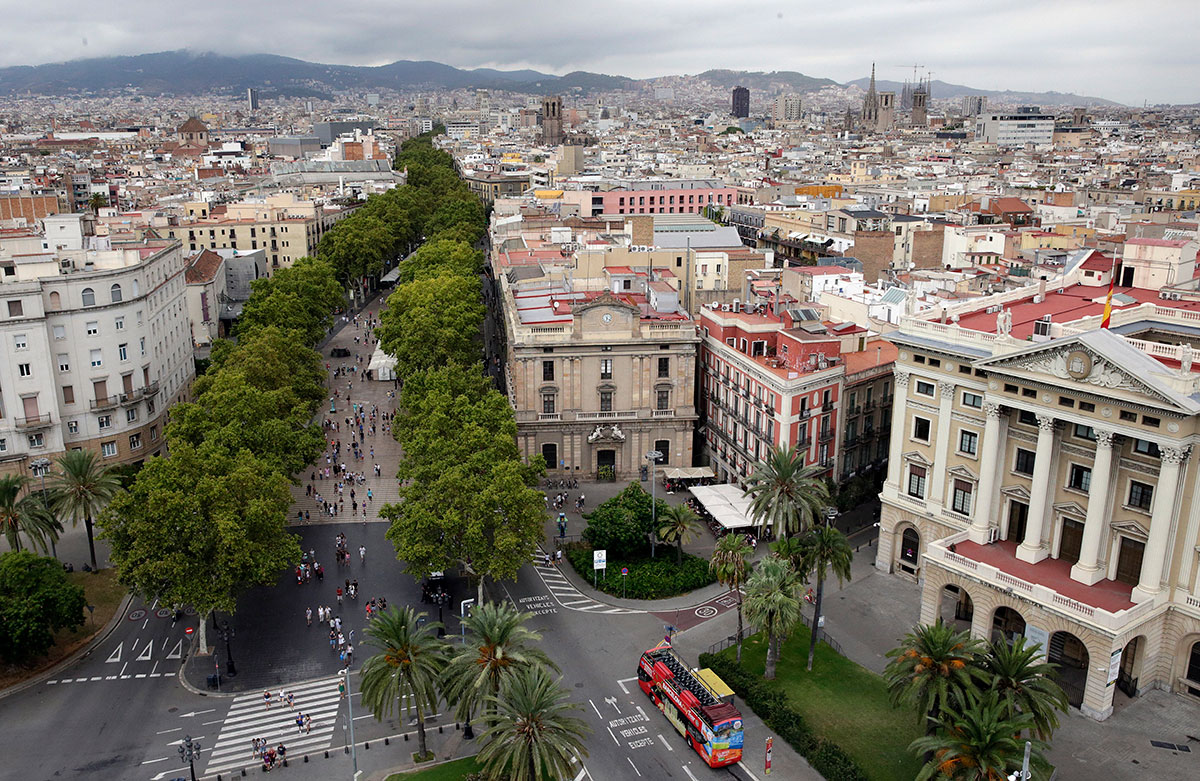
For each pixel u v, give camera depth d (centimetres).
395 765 8081
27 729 8594
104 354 13525
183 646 9969
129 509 9512
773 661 9088
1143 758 7838
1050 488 9300
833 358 12469
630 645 9919
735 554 9531
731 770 7969
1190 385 7938
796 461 9650
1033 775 6788
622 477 14300
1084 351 8500
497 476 10156
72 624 9531
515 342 13662
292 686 9269
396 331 18250
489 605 7825
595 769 7938
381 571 11525
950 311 11144
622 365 13912
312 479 14325
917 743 6912
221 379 13000
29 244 14362
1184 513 8344
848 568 9150
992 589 8944
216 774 7981
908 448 10900
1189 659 8650
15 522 10581
